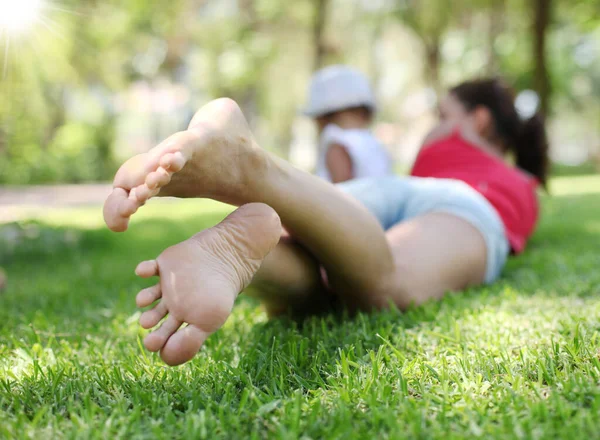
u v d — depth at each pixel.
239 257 1.55
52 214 9.14
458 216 2.67
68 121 18.75
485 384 1.46
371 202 2.69
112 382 1.58
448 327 2.02
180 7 18.56
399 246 2.42
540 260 3.60
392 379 1.54
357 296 2.20
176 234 6.62
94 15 13.75
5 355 1.93
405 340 1.88
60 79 11.56
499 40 17.70
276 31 19.17
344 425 1.26
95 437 1.23
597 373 1.48
